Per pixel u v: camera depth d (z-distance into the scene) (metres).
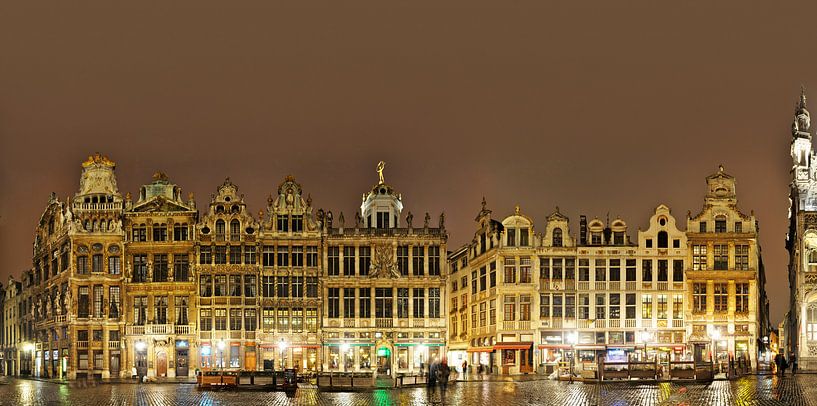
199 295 129.50
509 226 124.69
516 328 123.38
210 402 69.94
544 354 122.75
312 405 65.06
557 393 71.81
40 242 146.50
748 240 123.19
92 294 130.00
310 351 130.62
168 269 130.25
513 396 69.75
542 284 123.75
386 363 130.75
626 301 123.50
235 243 130.50
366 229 132.38
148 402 70.62
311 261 131.75
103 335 129.88
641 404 60.47
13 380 123.75
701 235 123.31
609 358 122.50
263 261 130.88
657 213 124.12
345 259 132.00
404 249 132.38
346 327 131.00
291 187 132.50
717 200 124.00
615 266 124.00
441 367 75.81
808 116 136.12
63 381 118.00
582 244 125.44
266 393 80.81
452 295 147.62
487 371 127.00
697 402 61.31
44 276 144.12
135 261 131.25
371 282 131.38
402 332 131.00
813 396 66.25
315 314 131.50
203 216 130.75
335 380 83.69
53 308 137.50
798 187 132.50
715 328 122.44
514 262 124.25
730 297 122.75
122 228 131.00
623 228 124.94
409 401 66.94
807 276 126.81
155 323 129.88
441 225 132.38
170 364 128.62
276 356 129.62
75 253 130.62
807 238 127.50
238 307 129.88
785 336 158.12
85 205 132.00
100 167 133.12
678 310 123.25
